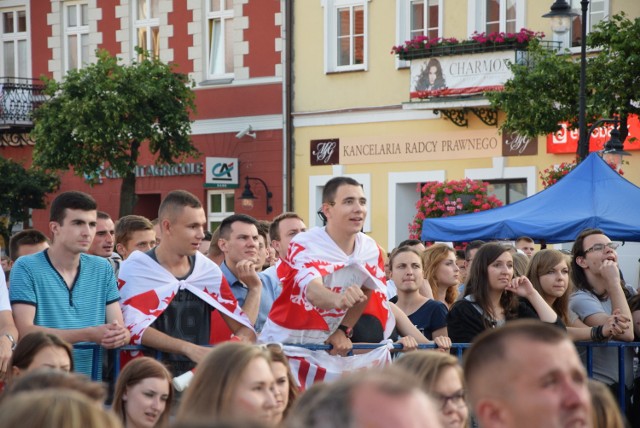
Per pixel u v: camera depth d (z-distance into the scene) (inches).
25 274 260.2
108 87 942.4
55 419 99.7
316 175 993.5
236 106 1041.5
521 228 505.4
